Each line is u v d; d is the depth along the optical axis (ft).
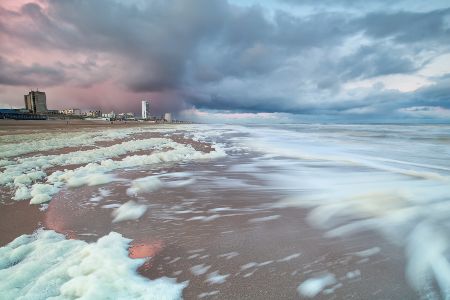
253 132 116.06
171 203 16.99
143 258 10.08
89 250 9.91
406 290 8.23
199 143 59.00
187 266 9.54
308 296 7.93
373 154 41.75
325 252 10.65
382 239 11.89
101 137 72.23
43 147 45.34
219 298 7.80
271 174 26.35
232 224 13.60
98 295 7.28
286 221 14.06
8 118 317.83
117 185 21.18
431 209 15.85
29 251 10.32
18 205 16.11
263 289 8.24
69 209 15.57
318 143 61.26
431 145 56.03
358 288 8.31
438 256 10.37
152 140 59.47
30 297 7.42
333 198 18.31
